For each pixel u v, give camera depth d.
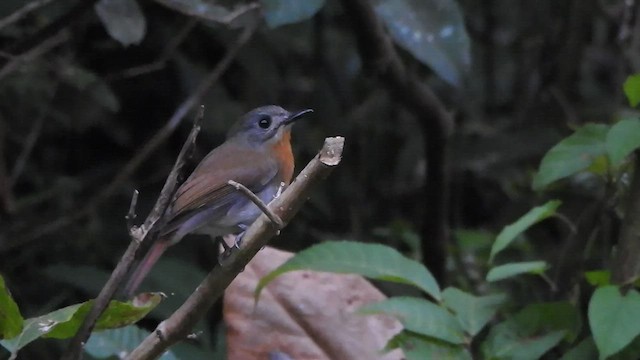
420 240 9.05
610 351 4.64
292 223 10.76
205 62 11.02
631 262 5.35
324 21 10.87
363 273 5.29
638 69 9.67
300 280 5.83
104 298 4.05
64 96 9.80
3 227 9.78
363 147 11.47
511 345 5.25
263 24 10.20
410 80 8.29
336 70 11.09
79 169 10.99
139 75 10.78
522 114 11.54
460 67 6.98
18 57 8.45
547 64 11.48
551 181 5.67
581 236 6.24
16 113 9.88
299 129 11.15
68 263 9.73
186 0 7.28
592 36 11.89
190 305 4.42
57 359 8.59
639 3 9.38
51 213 10.16
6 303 4.07
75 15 8.41
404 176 11.55
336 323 5.71
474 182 11.30
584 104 11.55
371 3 7.07
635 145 5.02
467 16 12.14
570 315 5.30
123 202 10.56
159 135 9.41
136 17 7.50
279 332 5.68
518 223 5.55
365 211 11.45
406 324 5.19
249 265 5.88
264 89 11.02
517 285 7.41
